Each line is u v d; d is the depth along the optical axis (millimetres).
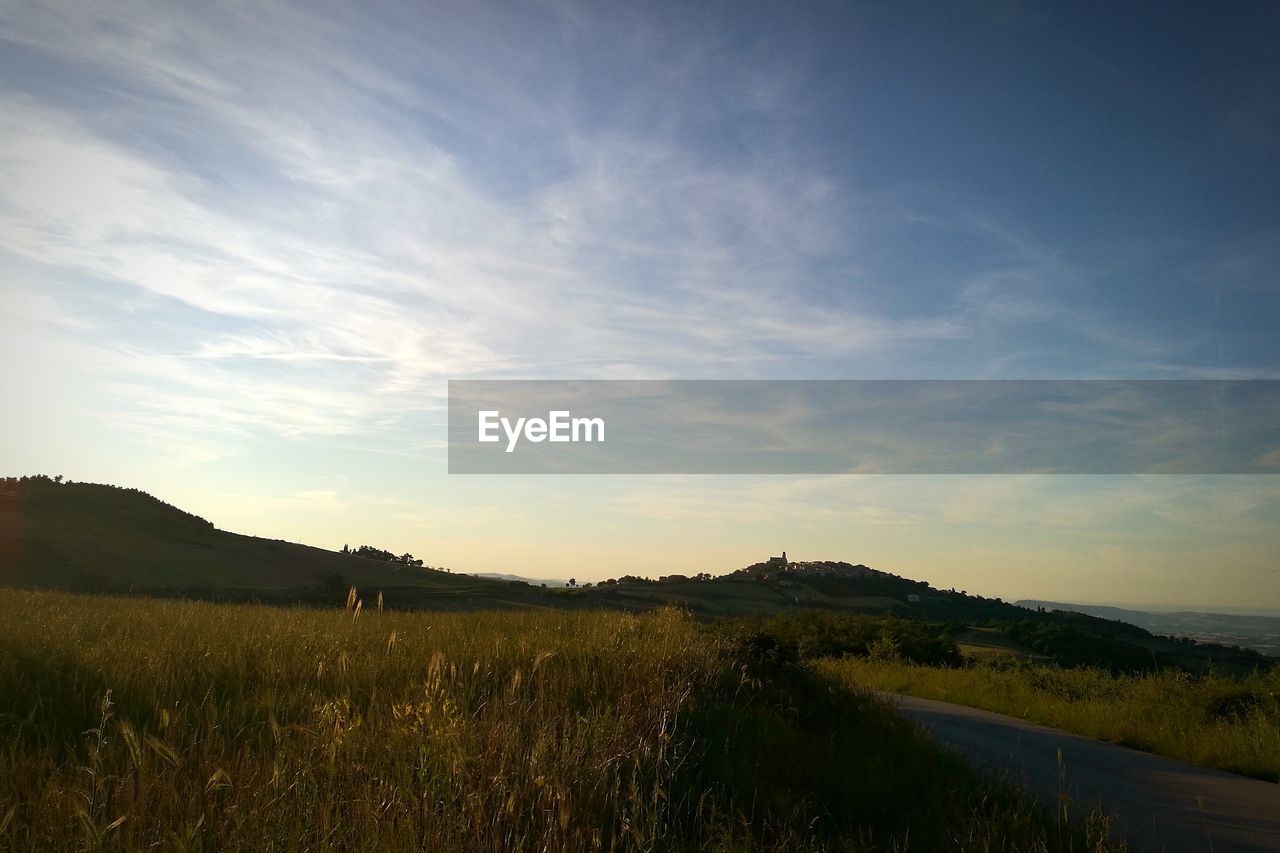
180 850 4160
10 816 4359
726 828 6020
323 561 72625
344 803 5117
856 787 7918
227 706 7281
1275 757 12117
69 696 7508
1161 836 8117
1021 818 7461
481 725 6602
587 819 5559
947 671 26812
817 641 38656
